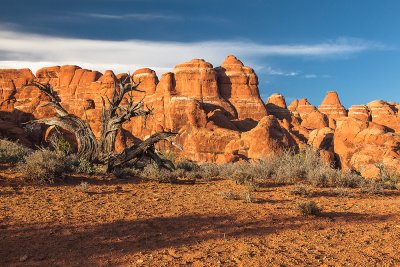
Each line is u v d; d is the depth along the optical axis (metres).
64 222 8.00
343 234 7.22
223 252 6.07
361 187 14.85
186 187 13.93
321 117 132.25
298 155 19.75
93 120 77.00
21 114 79.06
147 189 13.16
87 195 11.49
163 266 5.45
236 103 120.69
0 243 6.50
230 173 17.89
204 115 84.38
